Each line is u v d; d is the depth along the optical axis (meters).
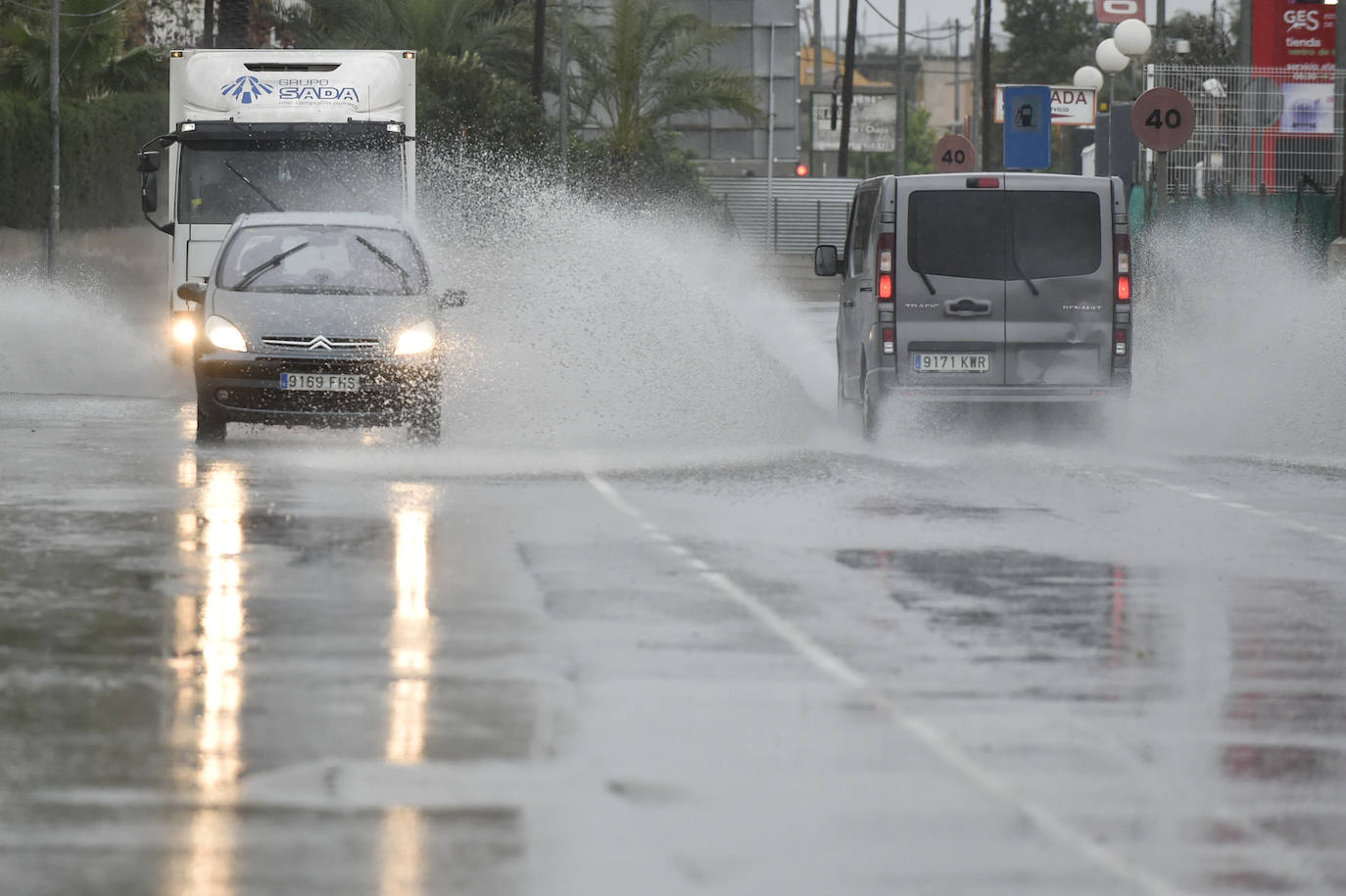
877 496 45.03
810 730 22.77
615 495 44.66
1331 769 21.31
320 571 33.75
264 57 78.00
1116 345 56.50
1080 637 28.58
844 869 17.56
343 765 21.03
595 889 16.91
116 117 144.50
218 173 76.19
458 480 47.50
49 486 45.69
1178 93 79.75
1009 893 16.92
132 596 31.20
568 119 195.25
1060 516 41.91
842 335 63.28
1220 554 36.75
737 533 38.84
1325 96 88.12
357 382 53.81
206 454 53.00
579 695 24.45
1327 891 17.11
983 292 56.28
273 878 17.12
